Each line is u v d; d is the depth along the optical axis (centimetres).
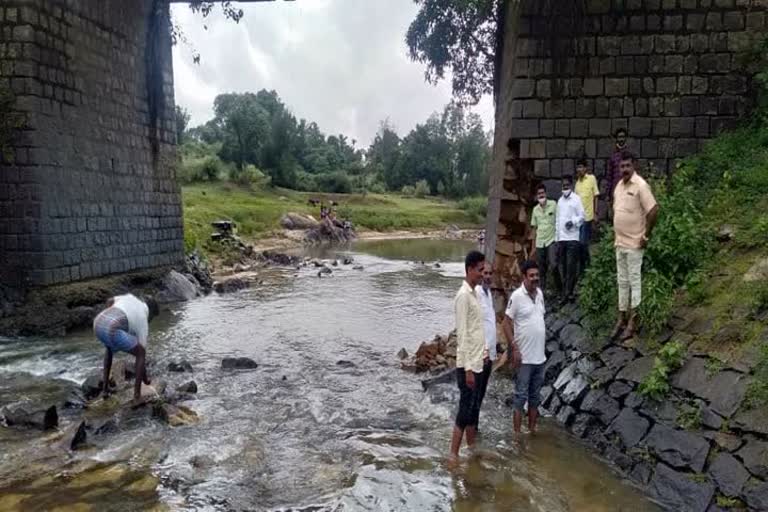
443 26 2030
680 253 765
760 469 469
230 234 2981
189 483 594
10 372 980
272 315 1565
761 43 1033
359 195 7019
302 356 1133
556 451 659
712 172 980
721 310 648
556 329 928
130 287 1628
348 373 1009
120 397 835
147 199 1775
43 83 1287
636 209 725
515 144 1162
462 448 676
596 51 1086
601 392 707
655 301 707
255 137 6869
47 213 1295
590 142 1091
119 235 1612
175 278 1838
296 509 541
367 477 602
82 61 1437
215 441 703
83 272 1437
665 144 1078
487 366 670
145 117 1766
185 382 918
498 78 1609
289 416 795
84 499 556
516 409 704
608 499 548
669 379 620
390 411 816
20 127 1252
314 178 7331
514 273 1189
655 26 1074
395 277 2411
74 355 1088
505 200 1195
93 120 1489
